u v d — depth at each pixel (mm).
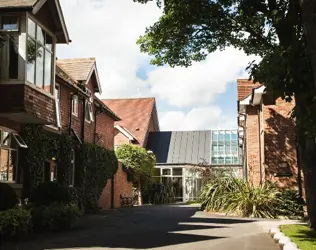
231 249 9742
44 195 14266
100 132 26281
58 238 11500
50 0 15961
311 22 7121
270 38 14797
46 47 16125
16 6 14008
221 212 21156
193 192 41125
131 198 31922
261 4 13297
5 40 14133
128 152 32406
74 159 21516
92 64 24094
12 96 13977
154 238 11594
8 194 11961
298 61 8945
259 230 13617
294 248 8898
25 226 11781
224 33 16219
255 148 24828
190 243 10641
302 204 19125
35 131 16766
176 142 47906
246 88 28500
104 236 11984
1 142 14781
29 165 16281
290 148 20859
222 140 46781
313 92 8984
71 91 21328
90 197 22453
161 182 40562
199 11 14992
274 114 21234
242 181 22297
